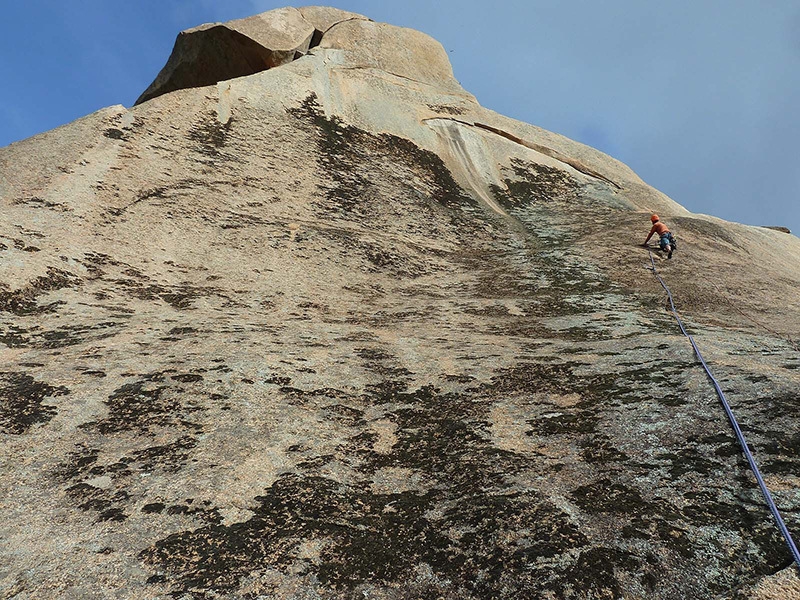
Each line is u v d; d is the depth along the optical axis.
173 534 6.76
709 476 7.02
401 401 10.84
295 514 7.20
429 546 6.57
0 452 8.53
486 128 43.34
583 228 31.11
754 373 9.74
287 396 10.63
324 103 36.44
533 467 8.05
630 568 5.74
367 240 25.28
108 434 9.16
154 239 21.00
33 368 11.34
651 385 10.13
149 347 12.88
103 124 26.70
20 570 6.17
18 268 16.20
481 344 14.52
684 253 25.41
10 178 22.22
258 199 26.25
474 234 29.97
